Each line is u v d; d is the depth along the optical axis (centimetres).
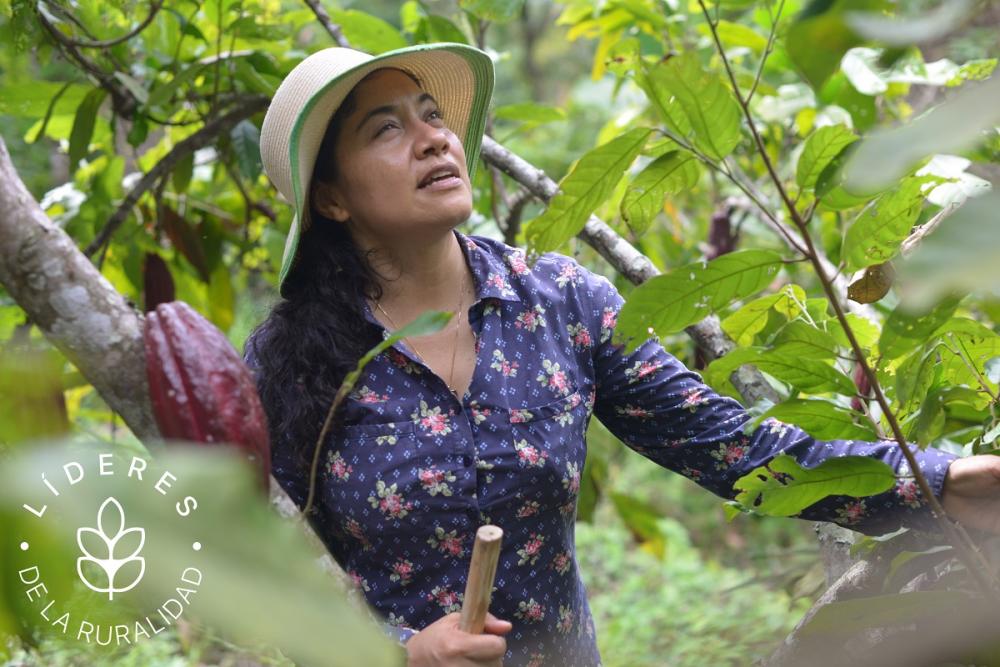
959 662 122
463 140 194
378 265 169
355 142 164
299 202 162
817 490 130
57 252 99
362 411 161
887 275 148
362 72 161
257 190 321
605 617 474
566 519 169
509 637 166
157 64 273
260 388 164
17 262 98
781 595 460
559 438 164
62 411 64
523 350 167
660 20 273
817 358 129
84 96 265
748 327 166
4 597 42
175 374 101
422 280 169
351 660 34
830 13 75
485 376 162
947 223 46
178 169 274
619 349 171
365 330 165
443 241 169
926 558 159
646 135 122
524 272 171
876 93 240
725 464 167
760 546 561
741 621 424
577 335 171
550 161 574
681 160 136
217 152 299
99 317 101
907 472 149
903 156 47
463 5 239
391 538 161
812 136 124
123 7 234
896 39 60
